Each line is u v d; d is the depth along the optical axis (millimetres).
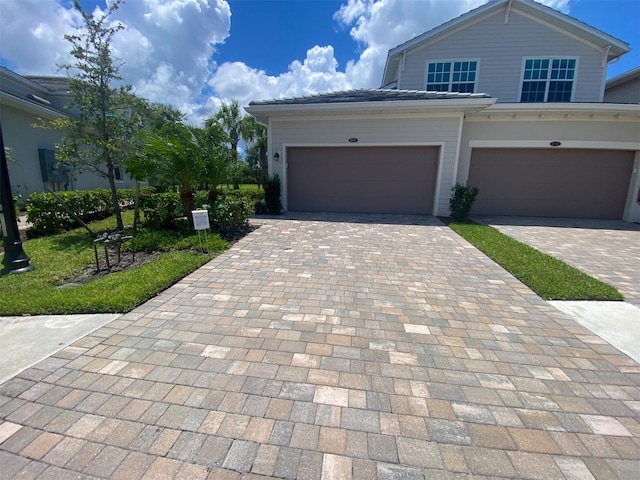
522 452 1743
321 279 4457
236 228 7719
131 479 1575
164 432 1854
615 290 4062
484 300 3818
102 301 3439
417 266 5094
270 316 3316
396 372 2424
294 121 10320
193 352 2654
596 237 7496
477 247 6219
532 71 11977
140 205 7879
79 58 6629
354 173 10531
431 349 2744
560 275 4547
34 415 1977
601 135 9609
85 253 5734
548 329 3133
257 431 1863
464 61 12234
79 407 2045
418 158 10102
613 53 11695
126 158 7086
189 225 7176
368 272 4777
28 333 2934
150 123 8336
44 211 7227
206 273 4680
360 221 9117
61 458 1689
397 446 1772
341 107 9383
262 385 2256
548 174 10227
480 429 1895
